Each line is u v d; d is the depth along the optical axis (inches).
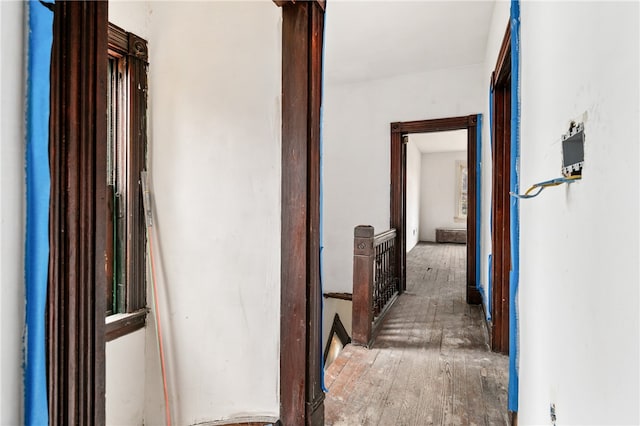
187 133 87.6
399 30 123.8
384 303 147.8
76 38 29.0
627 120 23.9
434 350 109.1
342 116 180.7
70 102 28.6
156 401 90.9
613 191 26.1
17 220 25.4
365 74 166.6
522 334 59.9
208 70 85.0
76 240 28.7
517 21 63.3
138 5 88.7
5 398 24.7
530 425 53.5
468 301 157.2
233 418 83.1
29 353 26.0
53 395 27.6
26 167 25.8
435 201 394.9
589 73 30.6
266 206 79.4
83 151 29.3
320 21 74.1
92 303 29.7
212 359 85.8
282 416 73.9
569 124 36.1
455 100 157.2
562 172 38.1
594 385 29.6
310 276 71.3
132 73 87.8
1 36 24.2
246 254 81.8
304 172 71.2
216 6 83.7
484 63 147.0
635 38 22.7
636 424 22.7
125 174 88.1
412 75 165.0
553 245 41.9
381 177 173.5
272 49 77.8
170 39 88.9
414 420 74.5
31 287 26.0
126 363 86.7
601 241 28.2
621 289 24.8
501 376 92.5
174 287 89.7
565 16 37.4
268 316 79.4
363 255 112.9
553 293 41.7
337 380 91.2
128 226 88.3
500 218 107.0
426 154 397.1
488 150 133.3
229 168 83.3
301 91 71.3
